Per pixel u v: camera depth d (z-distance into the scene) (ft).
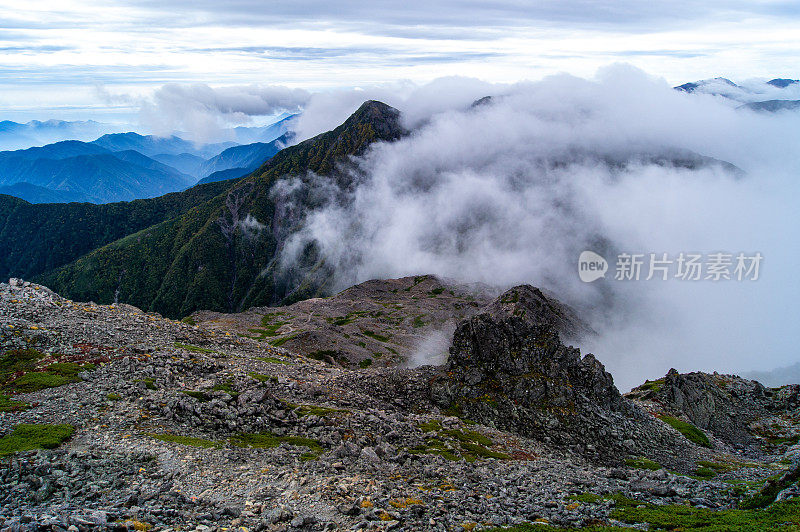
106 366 196.13
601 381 278.26
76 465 119.24
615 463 220.43
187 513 102.32
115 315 273.75
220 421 169.17
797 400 381.81
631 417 271.49
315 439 171.01
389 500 123.65
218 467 130.93
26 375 181.16
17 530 79.97
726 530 116.37
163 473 123.34
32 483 106.42
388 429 195.72
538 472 174.50
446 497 132.67
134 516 95.25
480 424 241.35
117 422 154.20
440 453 180.65
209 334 301.22
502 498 139.03
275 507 111.65
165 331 275.39
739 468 235.81
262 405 186.91
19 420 148.56
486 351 279.49
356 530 104.17
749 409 374.02
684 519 127.85
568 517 126.72
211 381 203.31
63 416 154.40
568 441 233.55
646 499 150.71
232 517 104.22
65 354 204.64
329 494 121.19
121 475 119.03
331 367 304.71
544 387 262.06
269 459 142.72
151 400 172.65
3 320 222.28
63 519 86.43
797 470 150.51
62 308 255.29
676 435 270.46
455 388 263.70
